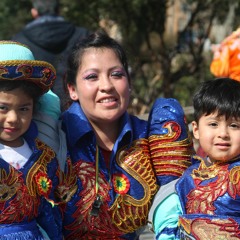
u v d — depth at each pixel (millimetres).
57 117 3123
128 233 3092
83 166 3029
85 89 3033
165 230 2982
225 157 2939
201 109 2990
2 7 11289
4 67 2695
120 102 3043
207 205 2891
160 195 3020
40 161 2855
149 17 11281
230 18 11320
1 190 2734
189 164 3123
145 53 11805
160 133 3133
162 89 11984
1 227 2756
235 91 2969
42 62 2799
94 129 3102
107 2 10734
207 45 13133
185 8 12094
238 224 2844
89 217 2996
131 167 3070
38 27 5602
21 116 2801
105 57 3045
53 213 2936
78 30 5734
